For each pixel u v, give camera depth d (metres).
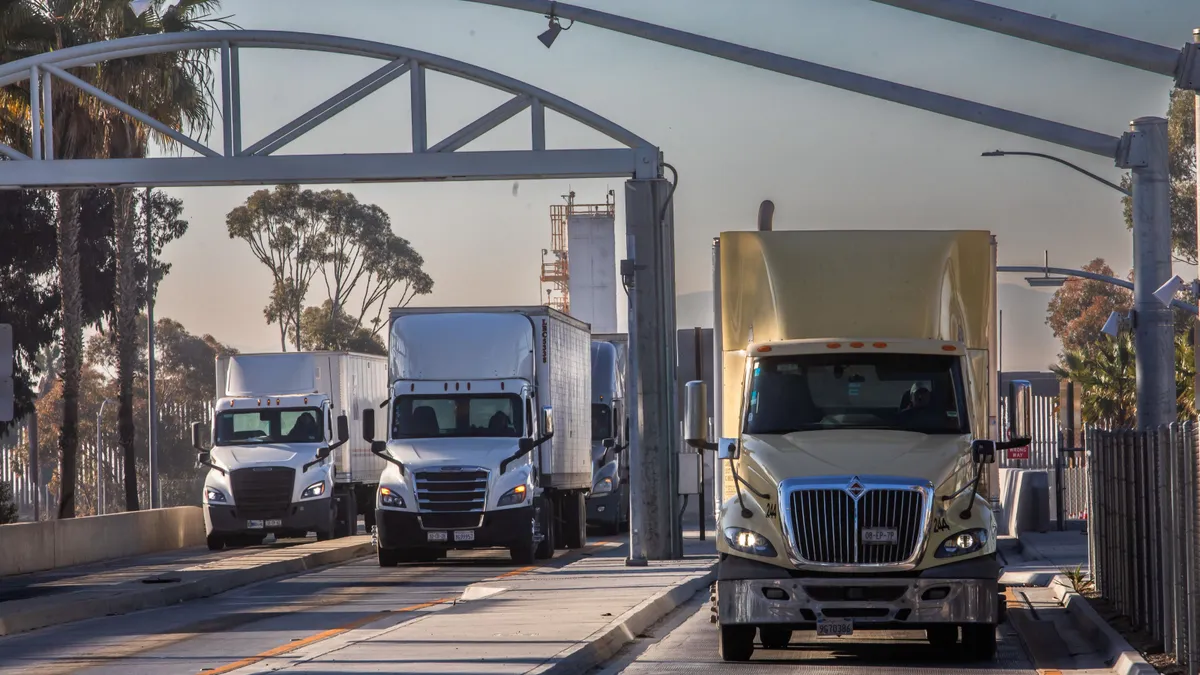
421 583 50.28
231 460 71.50
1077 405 71.31
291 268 155.12
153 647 33.31
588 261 114.88
